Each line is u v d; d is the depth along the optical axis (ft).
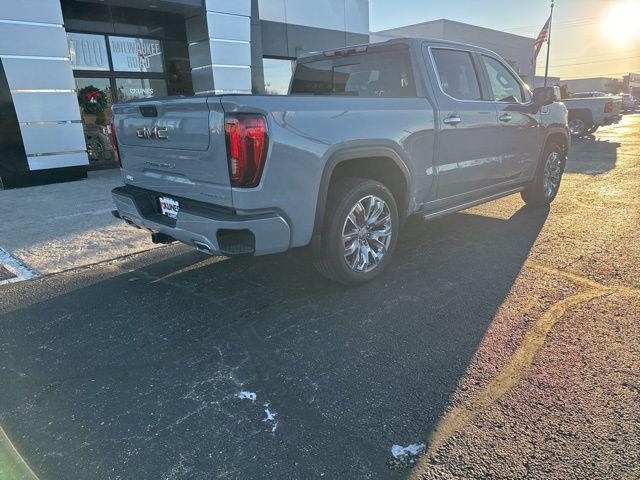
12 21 28.07
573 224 17.89
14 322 11.36
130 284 13.60
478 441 7.00
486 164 15.76
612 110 52.75
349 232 11.97
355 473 6.52
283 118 9.71
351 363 9.17
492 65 16.51
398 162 12.39
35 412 8.02
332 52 15.57
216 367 9.20
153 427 7.55
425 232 17.57
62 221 20.68
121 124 12.83
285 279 13.53
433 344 9.73
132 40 39.58
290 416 7.72
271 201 9.83
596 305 11.12
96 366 9.37
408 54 13.66
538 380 8.38
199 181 10.41
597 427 7.18
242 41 38.63
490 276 13.14
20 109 29.14
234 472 6.59
